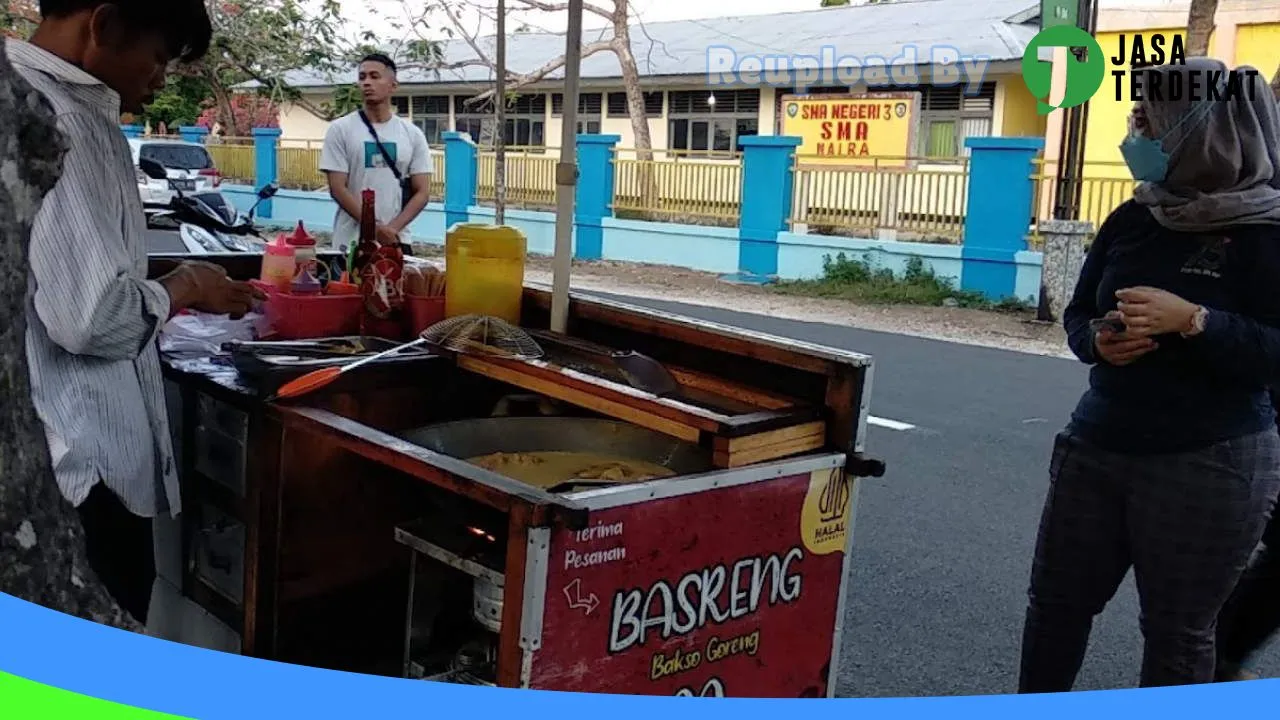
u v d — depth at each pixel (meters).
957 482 5.27
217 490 2.48
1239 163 2.11
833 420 2.18
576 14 2.53
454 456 2.34
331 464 2.37
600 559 1.80
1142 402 2.25
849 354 2.18
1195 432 2.20
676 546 1.91
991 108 17.38
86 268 1.88
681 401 2.23
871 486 5.17
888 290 12.37
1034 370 8.38
